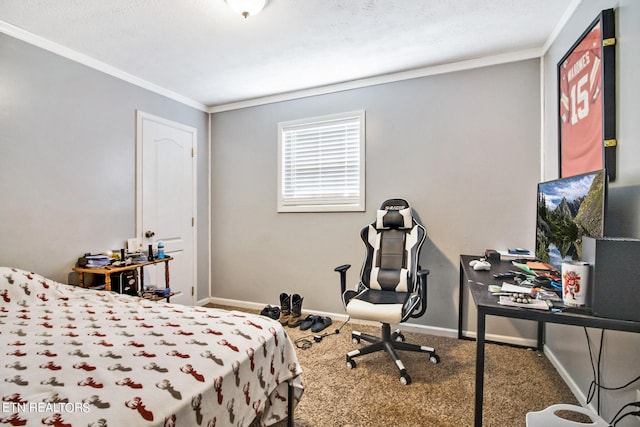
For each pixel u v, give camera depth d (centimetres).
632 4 130
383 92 289
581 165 171
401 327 281
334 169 313
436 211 272
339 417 161
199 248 357
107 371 96
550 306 113
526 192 246
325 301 316
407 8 188
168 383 93
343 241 308
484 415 162
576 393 177
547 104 232
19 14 190
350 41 227
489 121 255
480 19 201
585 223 139
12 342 118
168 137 318
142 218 291
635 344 127
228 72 278
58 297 184
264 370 131
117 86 270
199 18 196
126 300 181
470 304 263
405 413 164
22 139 208
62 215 230
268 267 342
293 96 325
